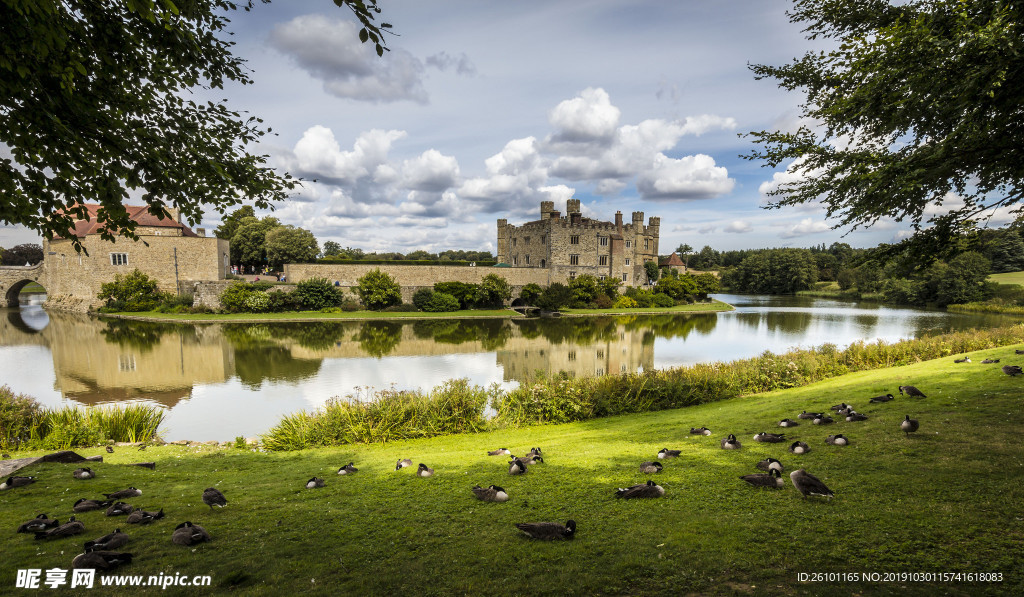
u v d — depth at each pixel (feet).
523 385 58.95
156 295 195.52
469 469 33.78
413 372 94.73
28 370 92.32
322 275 216.13
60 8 19.07
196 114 25.68
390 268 228.63
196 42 22.61
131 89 23.61
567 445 40.40
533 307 228.43
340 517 24.75
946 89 22.89
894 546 18.21
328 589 17.28
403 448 44.24
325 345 127.85
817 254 508.94
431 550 20.35
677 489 26.11
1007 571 16.06
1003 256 292.20
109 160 22.63
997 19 20.89
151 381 84.94
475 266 246.06
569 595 16.44
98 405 69.00
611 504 24.59
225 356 109.29
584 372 95.71
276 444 45.78
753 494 24.54
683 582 16.80
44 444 44.91
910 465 26.37
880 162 29.27
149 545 21.30
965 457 26.63
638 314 228.22
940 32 22.99
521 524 21.27
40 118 19.45
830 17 32.19
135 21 21.54
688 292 286.87
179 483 32.99
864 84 26.55
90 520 24.72
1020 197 26.53
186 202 25.04
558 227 266.36
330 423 47.83
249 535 22.44
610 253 283.79
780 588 16.06
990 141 24.26
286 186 28.22
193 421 62.39
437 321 193.16
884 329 167.63
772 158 35.29
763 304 295.69
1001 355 62.34
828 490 23.12
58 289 227.20
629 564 18.15
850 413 38.27
